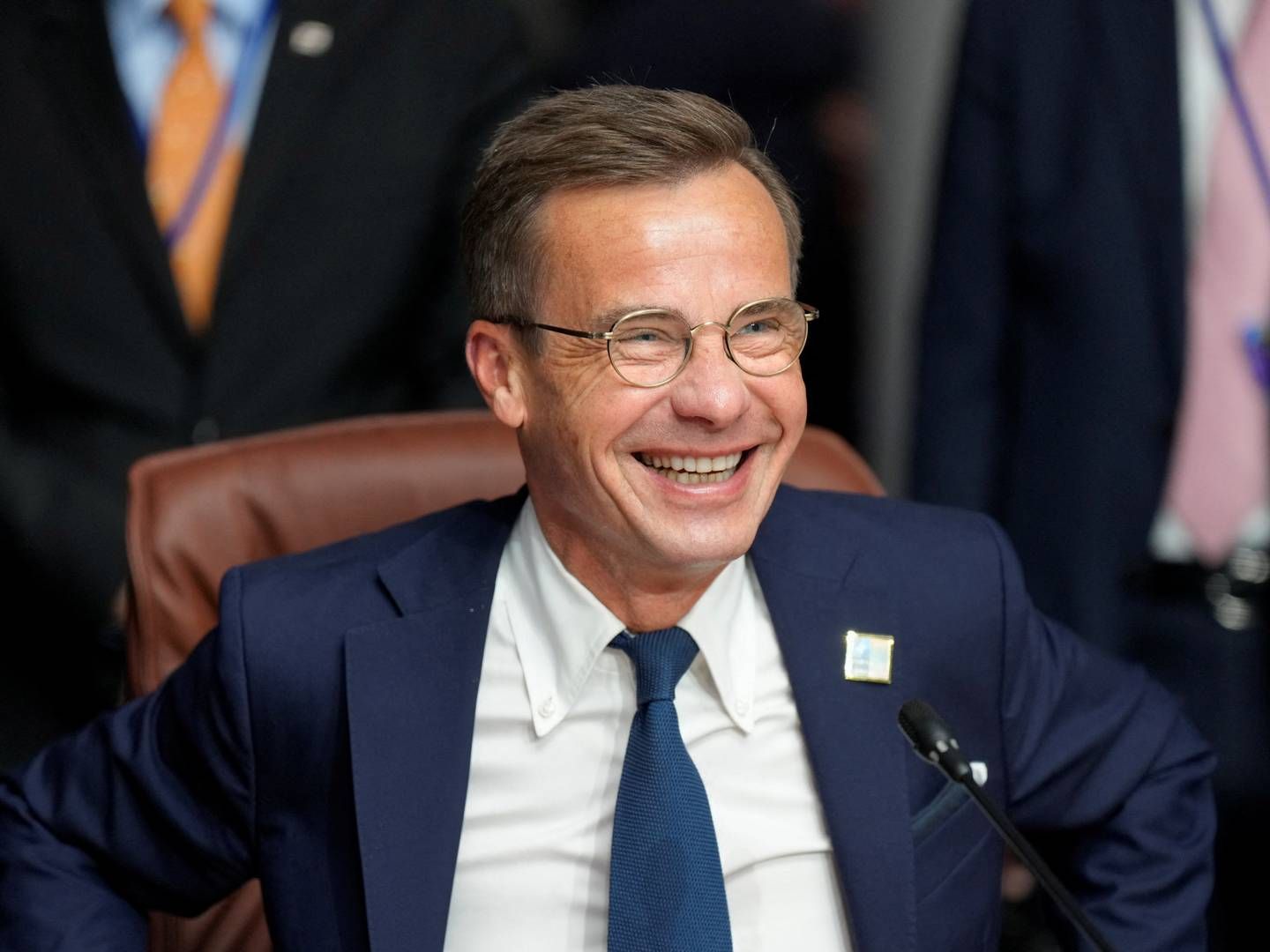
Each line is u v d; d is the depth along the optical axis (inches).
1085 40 405.7
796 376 243.8
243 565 272.7
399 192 394.0
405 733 255.1
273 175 388.2
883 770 258.8
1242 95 401.4
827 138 520.7
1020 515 415.5
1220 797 405.4
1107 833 275.4
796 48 496.4
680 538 242.2
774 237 243.1
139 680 297.9
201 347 387.9
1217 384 405.1
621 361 238.2
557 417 245.1
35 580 382.9
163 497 302.7
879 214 556.7
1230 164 401.7
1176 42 400.8
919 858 259.9
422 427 313.9
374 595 266.2
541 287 244.2
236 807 259.3
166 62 390.3
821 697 261.3
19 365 389.7
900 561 274.7
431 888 248.4
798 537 274.7
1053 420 410.3
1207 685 407.8
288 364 388.5
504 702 261.1
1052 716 275.7
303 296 389.4
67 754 274.2
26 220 385.4
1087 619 407.8
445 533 273.6
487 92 404.8
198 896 267.7
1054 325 409.4
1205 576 408.5
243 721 256.5
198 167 390.3
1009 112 410.0
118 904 264.1
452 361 403.9
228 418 386.3
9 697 389.1
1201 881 270.8
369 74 395.2
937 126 550.9
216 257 389.4
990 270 414.9
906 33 544.4
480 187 253.9
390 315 395.5
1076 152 405.7
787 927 254.5
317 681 258.5
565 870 253.9
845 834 254.4
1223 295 403.9
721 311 237.6
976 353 417.1
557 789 257.1
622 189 239.3
